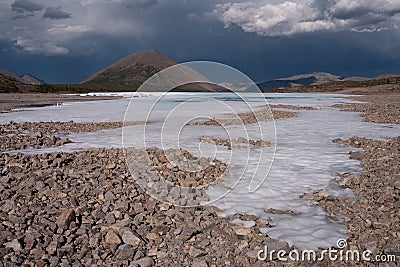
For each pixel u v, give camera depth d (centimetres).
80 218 562
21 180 728
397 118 2075
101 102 3828
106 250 486
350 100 4372
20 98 4744
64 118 2100
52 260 443
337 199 681
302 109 2861
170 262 465
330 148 1171
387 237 525
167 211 603
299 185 767
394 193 687
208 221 570
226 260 468
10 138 1251
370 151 1102
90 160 899
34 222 538
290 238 525
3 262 430
